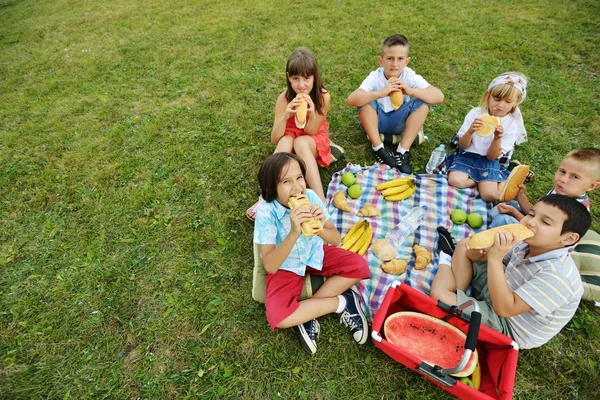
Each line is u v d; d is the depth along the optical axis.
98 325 2.65
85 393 2.32
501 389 1.95
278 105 3.50
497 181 3.35
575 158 2.39
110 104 4.99
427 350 2.24
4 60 6.40
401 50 3.36
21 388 2.34
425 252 2.88
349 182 3.51
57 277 2.97
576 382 2.29
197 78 5.38
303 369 2.38
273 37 6.31
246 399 2.27
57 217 3.47
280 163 2.27
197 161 3.96
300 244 2.46
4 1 9.61
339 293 2.55
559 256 2.10
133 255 3.10
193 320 2.66
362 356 2.43
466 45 5.66
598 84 4.79
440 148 3.84
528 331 2.21
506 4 6.89
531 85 4.79
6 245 3.25
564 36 5.76
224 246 3.14
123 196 3.62
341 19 6.72
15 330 2.66
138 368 2.43
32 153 4.22
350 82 5.04
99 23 7.62
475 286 2.59
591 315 2.58
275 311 2.32
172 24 7.20
